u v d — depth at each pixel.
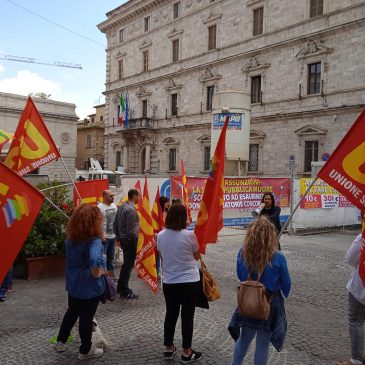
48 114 40.50
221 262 10.48
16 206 4.51
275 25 31.06
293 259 11.16
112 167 50.16
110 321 6.09
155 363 4.72
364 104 25.30
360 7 25.59
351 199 4.44
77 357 4.84
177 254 4.66
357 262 4.46
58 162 40.91
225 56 35.34
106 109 51.47
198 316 6.32
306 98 28.86
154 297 7.32
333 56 27.19
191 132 39.09
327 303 7.18
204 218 4.74
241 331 4.14
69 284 4.52
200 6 37.81
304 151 29.19
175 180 13.95
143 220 7.15
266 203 8.67
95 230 4.46
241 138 20.95
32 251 8.30
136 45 46.28
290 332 5.78
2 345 5.18
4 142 7.19
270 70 31.39
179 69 40.19
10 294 7.32
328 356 5.02
